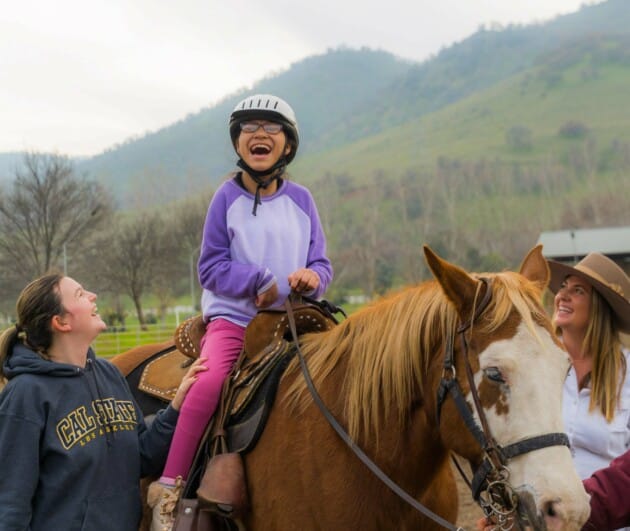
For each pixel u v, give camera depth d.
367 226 57.19
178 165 152.75
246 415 2.62
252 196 2.95
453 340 2.21
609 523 2.45
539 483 1.90
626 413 2.72
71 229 26.42
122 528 2.49
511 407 2.00
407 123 134.25
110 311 28.78
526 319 2.06
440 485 2.50
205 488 2.46
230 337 2.83
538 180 71.62
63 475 2.36
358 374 2.44
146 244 29.05
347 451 2.38
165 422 2.73
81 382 2.51
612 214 53.28
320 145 150.38
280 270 2.90
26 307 2.50
